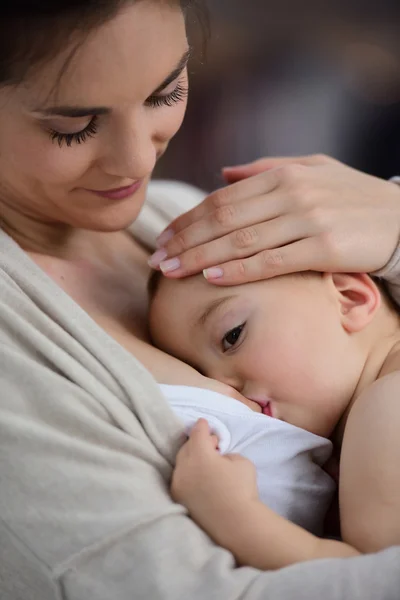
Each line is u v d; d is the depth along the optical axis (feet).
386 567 2.35
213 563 2.42
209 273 3.09
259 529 2.52
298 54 8.86
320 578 2.34
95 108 2.61
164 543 2.42
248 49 8.77
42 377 2.56
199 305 3.15
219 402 2.84
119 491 2.48
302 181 3.27
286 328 3.04
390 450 2.61
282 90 8.73
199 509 2.57
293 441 2.93
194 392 2.82
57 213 3.08
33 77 2.55
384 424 2.66
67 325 2.71
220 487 2.55
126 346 3.04
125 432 2.60
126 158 2.74
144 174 2.81
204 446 2.61
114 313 3.28
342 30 9.02
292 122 8.71
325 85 8.79
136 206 3.07
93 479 2.48
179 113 2.94
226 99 8.55
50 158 2.74
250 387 3.08
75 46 2.48
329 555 2.52
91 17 2.44
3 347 2.59
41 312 2.71
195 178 8.41
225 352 3.11
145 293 3.56
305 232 3.12
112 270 3.51
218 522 2.54
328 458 3.16
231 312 3.09
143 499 2.49
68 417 2.54
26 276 2.79
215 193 3.30
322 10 9.09
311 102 8.75
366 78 8.83
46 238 3.31
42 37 2.48
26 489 2.48
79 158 2.76
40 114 2.63
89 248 3.49
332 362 3.08
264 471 2.88
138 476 2.54
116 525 2.43
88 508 2.46
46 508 2.47
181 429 2.70
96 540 2.42
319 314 3.10
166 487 2.63
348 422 2.79
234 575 2.39
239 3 8.80
